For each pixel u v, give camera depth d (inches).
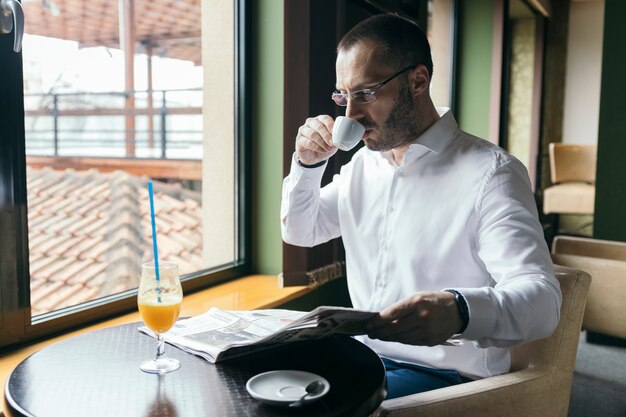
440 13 180.5
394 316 37.8
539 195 268.2
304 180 60.2
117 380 37.8
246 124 89.0
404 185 55.1
